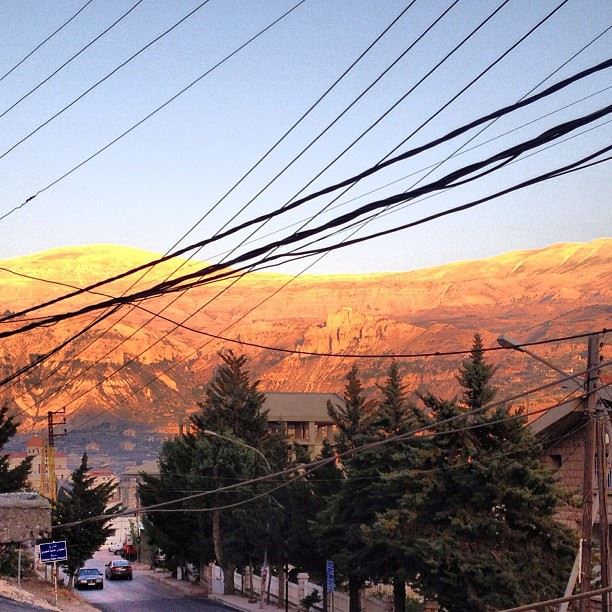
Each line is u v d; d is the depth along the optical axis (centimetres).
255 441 7544
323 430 11994
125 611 5291
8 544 1178
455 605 3566
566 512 4094
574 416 4019
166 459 7756
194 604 5850
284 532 5062
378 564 3919
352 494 4175
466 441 3644
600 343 2156
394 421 4197
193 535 7119
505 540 3566
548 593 3481
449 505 3656
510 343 2012
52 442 8288
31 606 1367
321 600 5184
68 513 5934
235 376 7812
